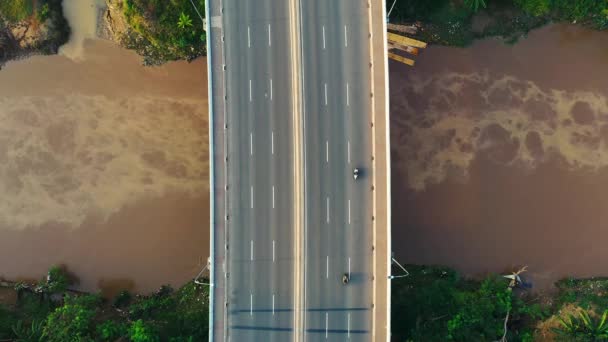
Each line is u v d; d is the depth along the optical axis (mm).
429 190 75125
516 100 75750
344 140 63969
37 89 76438
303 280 63250
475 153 75375
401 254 74375
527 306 71250
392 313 70000
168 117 76250
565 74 76000
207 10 64375
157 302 72875
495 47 76250
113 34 76375
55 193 75625
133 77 76562
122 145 76000
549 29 76312
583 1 72875
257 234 63594
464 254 74375
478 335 67125
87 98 76312
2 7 74125
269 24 65062
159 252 75062
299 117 64250
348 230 63469
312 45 64750
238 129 64250
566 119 75562
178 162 76000
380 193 63281
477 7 72562
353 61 64375
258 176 63938
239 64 64750
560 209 74812
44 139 76062
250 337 62812
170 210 75500
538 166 75188
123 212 75500
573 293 72125
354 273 63188
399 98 75750
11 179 75812
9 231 75312
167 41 74938
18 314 71875
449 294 70375
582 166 75188
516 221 74750
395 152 75312
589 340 67750
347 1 64688
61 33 76188
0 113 76250
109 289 74500
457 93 75875
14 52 76750
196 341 68000
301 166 63969
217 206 63625
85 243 75125
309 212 63719
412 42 73938
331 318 62812
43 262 74938
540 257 74250
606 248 74062
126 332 67188
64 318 65562
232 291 63125
